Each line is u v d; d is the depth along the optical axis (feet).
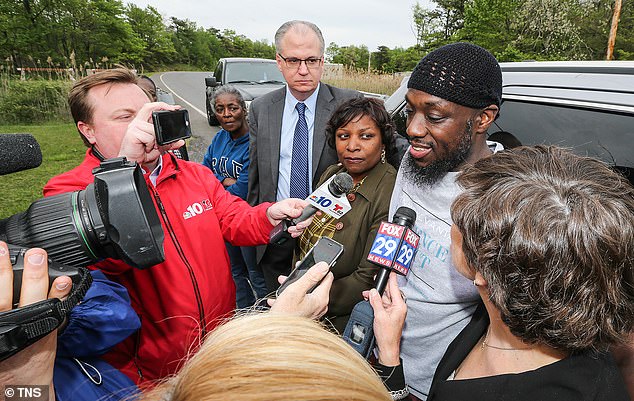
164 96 13.15
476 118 3.99
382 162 6.18
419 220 4.50
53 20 91.09
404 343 4.73
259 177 8.65
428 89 3.82
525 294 2.08
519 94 5.65
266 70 31.24
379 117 5.77
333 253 3.63
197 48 217.56
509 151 2.65
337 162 8.08
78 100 4.28
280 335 1.62
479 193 2.42
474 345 3.08
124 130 4.32
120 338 3.44
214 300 4.95
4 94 40.22
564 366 2.27
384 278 3.77
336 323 5.94
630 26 49.34
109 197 2.82
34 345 2.34
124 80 4.42
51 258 2.76
